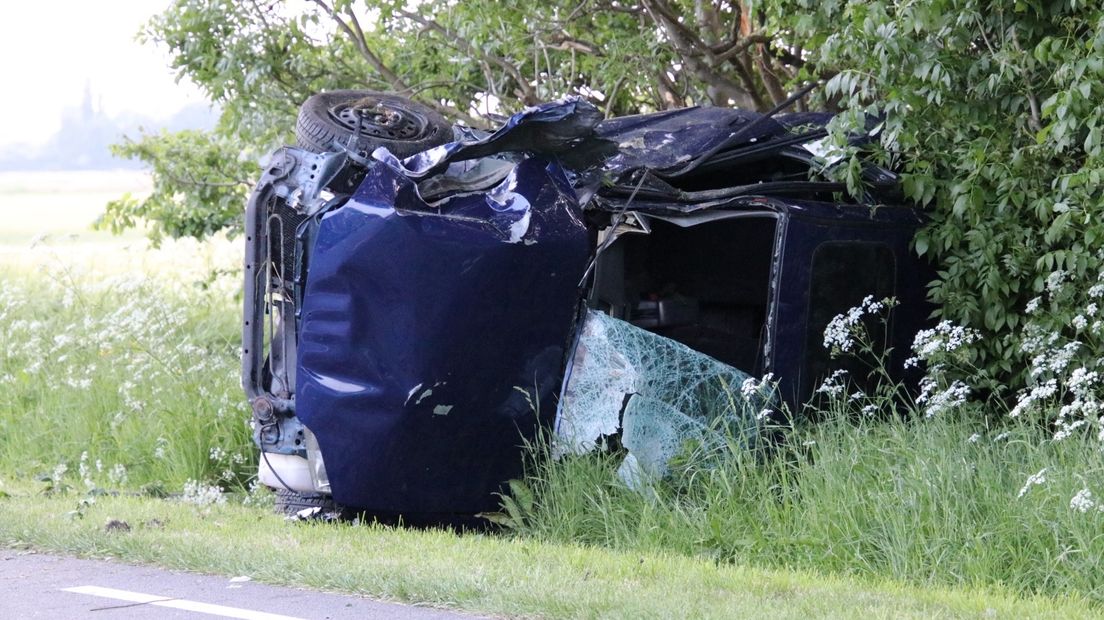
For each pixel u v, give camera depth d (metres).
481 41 19.73
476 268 12.03
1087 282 13.52
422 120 13.89
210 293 24.27
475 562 10.44
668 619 8.70
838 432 12.58
